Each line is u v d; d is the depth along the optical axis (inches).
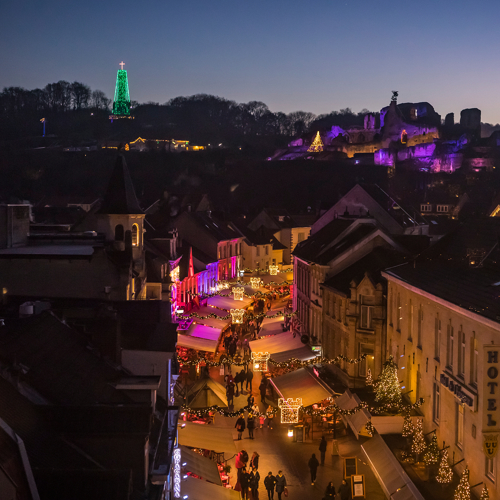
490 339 967.0
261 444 1540.4
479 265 1259.8
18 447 500.7
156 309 1318.9
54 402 750.5
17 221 1776.6
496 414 942.4
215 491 1079.0
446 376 1157.7
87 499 520.1
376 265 1948.8
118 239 2012.8
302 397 1596.9
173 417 980.6
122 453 673.6
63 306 1359.5
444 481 1061.8
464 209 6471.5
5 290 1599.4
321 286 2059.5
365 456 1387.8
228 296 3257.9
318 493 1268.5
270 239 4778.5
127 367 1072.2
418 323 1413.6
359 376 1754.4
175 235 2881.4
